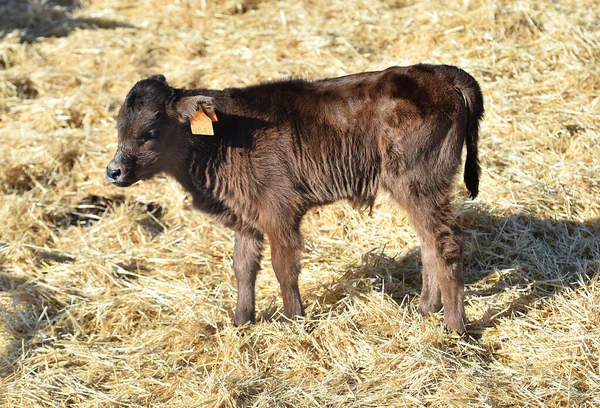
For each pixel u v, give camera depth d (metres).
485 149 7.71
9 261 6.90
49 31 10.81
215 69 9.37
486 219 6.85
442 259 5.48
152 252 7.03
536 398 4.86
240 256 5.84
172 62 9.81
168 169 5.77
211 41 10.11
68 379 5.37
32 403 5.12
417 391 4.95
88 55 10.06
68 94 9.41
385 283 6.29
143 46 10.09
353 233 7.05
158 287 6.50
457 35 9.46
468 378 5.01
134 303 6.23
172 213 7.58
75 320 6.05
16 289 6.47
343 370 5.20
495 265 6.41
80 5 11.70
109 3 11.59
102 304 6.22
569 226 6.76
